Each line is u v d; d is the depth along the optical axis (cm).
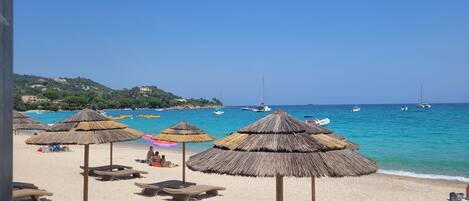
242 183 1684
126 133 1008
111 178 1714
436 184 1781
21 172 1881
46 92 14812
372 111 11644
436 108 13212
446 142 3622
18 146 3070
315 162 534
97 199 1357
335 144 593
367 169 560
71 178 1753
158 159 2266
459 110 11094
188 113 13788
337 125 6103
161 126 6825
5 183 106
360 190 1605
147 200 1340
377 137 4162
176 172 1978
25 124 1733
